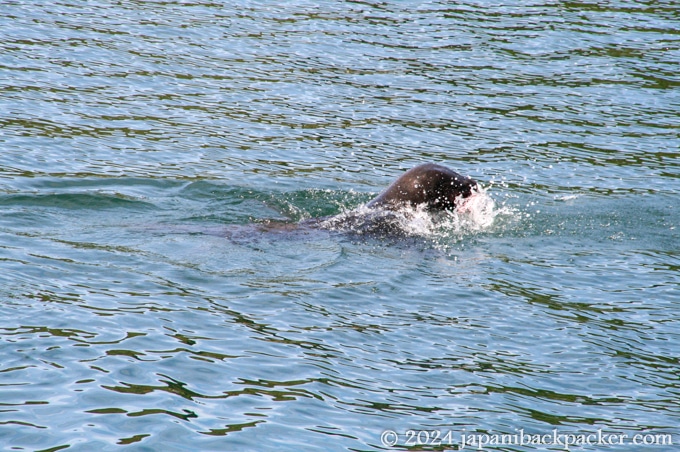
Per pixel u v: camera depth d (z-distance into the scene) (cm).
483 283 2530
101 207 3064
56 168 3425
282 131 4041
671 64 4944
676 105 4472
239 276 2462
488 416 1823
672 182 3634
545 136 4097
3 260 2439
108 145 3719
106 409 1716
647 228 3106
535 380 1991
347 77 4659
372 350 2073
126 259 2534
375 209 3059
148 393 1786
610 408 1889
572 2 5931
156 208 3127
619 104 4459
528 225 3083
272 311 2239
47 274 2367
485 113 4322
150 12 5416
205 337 2059
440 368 2009
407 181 3083
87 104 4116
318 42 5097
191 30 5162
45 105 4047
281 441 1659
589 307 2406
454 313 2317
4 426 1633
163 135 3891
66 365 1873
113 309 2170
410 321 2247
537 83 4672
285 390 1848
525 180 3609
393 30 5344
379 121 4191
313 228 2936
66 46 4759
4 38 4756
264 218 3114
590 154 3909
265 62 4781
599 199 3403
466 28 5409
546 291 2503
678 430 1809
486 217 3112
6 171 3328
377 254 2727
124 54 4731
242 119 4122
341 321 2214
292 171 3625
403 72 4744
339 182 3538
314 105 4325
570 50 5112
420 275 2570
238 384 1856
